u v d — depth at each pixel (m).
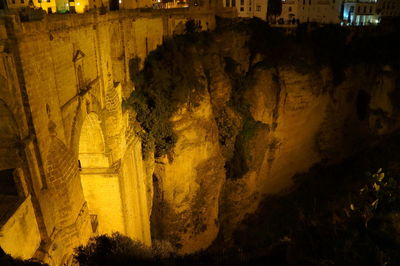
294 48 46.78
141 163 30.56
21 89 14.30
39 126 15.47
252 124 40.25
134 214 29.25
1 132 14.48
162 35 39.62
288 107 44.03
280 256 18.95
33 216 15.39
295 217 40.03
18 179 14.64
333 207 19.16
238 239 38.84
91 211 26.20
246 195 39.94
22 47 14.04
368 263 11.34
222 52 43.50
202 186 35.44
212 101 38.97
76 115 19.83
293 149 45.94
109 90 25.89
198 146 34.12
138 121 30.94
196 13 43.38
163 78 34.12
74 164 18.58
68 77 18.81
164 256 22.66
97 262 18.16
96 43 23.50
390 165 26.92
